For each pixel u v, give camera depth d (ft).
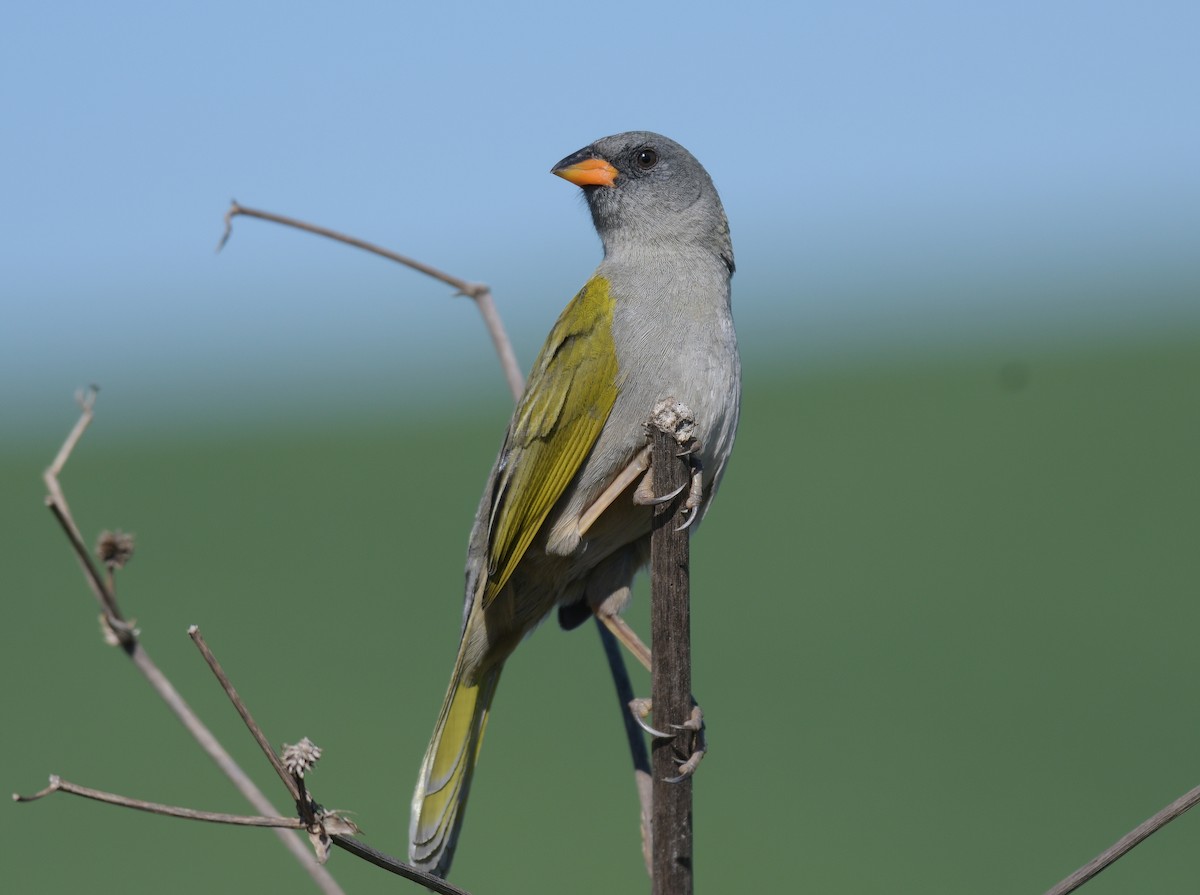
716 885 39.37
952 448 90.99
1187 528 71.00
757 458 92.94
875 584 66.28
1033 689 52.95
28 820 48.14
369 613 65.87
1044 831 42.01
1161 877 39.24
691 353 20.27
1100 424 94.02
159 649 61.67
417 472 99.19
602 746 51.29
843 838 42.29
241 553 78.28
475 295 20.92
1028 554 69.15
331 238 20.62
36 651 62.90
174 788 48.24
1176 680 52.47
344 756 48.70
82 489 96.94
